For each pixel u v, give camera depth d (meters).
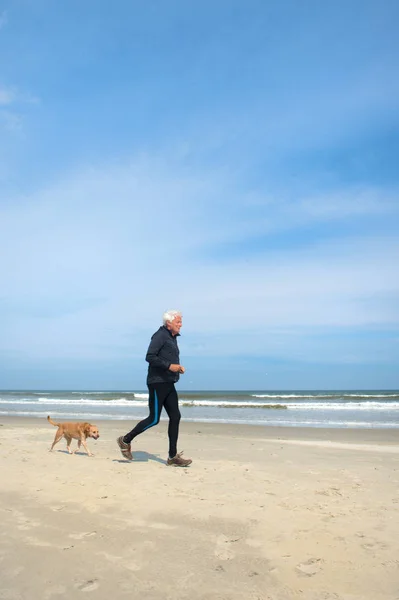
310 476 5.68
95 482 4.88
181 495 4.43
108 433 11.84
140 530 3.48
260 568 2.87
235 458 7.45
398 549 3.14
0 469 5.54
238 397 39.69
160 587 2.62
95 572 2.78
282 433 12.95
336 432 13.27
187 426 15.20
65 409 26.36
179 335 6.51
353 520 3.73
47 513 3.84
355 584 2.68
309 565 2.91
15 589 2.55
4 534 3.35
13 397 48.03
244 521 3.70
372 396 38.12
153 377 6.34
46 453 7.15
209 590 2.59
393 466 6.74
